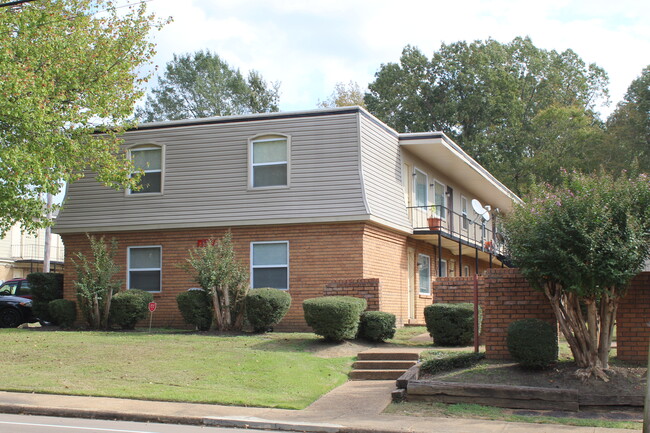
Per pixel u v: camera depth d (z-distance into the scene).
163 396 12.69
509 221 13.80
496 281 14.03
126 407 11.92
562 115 49.19
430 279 27.55
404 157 24.56
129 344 17.23
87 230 23.03
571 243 12.30
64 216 23.34
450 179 30.55
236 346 16.81
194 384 13.62
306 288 20.91
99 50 20.44
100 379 14.02
